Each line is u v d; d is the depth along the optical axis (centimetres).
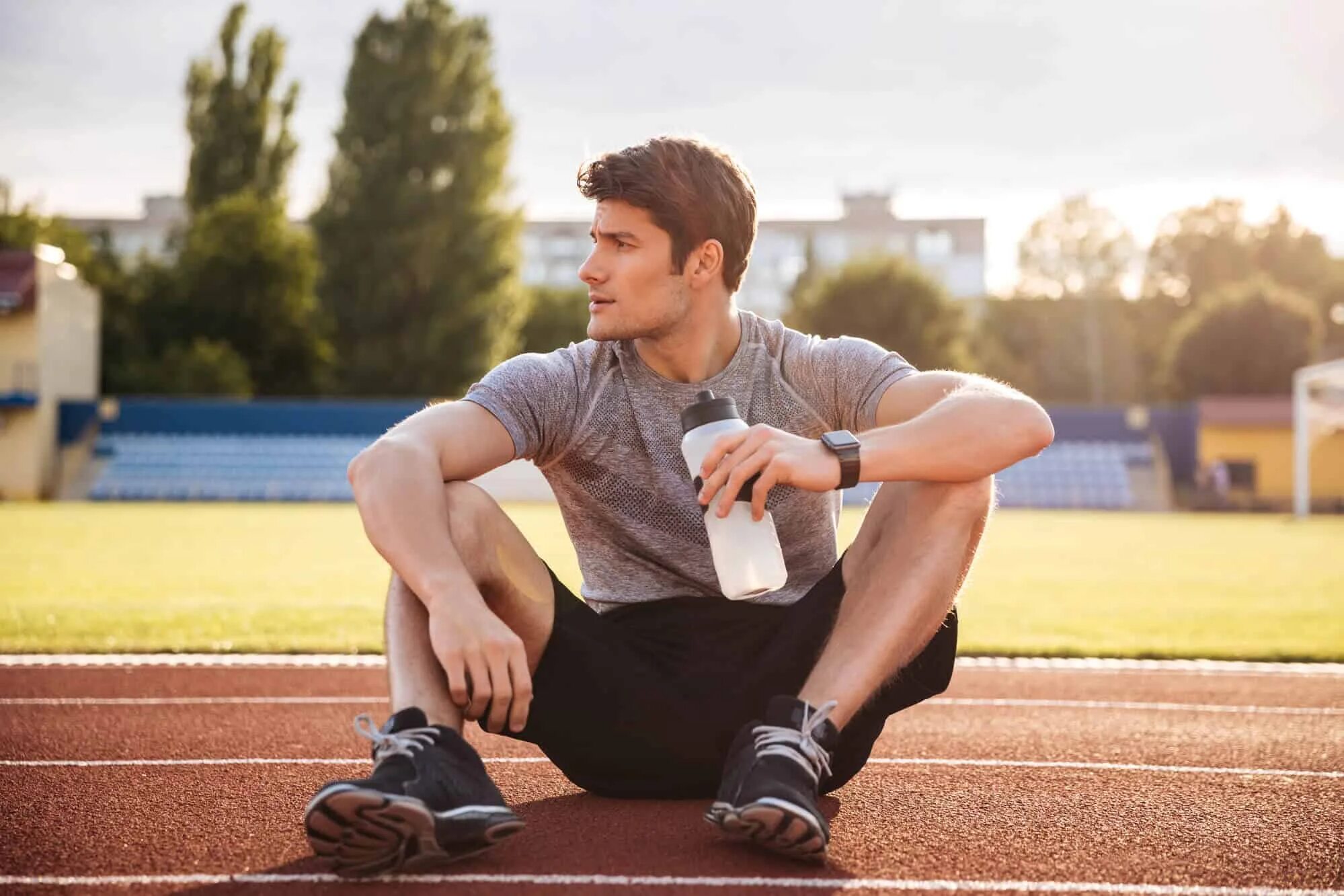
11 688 467
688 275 233
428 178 3803
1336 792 284
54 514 2286
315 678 502
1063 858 222
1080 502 3284
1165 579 1160
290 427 3391
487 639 200
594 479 243
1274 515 2995
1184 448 3488
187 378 3891
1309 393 2828
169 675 506
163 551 1400
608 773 249
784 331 256
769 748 206
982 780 296
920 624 220
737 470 214
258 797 272
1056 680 511
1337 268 6819
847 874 209
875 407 245
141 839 233
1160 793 281
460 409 229
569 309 5097
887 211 7831
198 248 4125
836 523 259
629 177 228
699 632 245
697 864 212
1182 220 6825
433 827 188
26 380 3134
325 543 1545
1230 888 206
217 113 4447
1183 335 4478
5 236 4178
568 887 198
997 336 5972
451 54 3766
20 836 235
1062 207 6259
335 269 3803
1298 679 518
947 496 221
